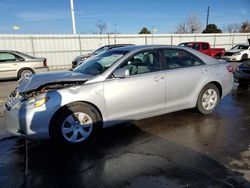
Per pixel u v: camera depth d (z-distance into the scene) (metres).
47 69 11.99
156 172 2.95
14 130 3.53
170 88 4.38
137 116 4.16
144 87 4.07
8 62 11.02
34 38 18.36
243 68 7.90
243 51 19.17
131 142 3.83
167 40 24.38
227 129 4.30
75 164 3.20
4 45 17.45
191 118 4.91
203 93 4.90
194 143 3.74
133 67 4.07
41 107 3.37
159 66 4.32
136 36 22.64
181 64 4.62
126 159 3.29
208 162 3.14
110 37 21.34
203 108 4.97
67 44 19.70
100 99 3.73
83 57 13.38
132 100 4.01
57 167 3.13
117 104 3.89
